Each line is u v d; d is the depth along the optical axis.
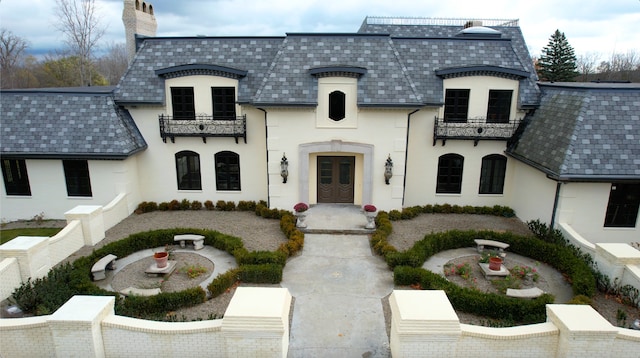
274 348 8.35
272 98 17.94
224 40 20.42
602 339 8.41
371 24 27.06
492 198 20.72
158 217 19.66
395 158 18.92
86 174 19.14
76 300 9.30
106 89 24.53
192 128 19.75
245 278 13.59
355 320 11.70
